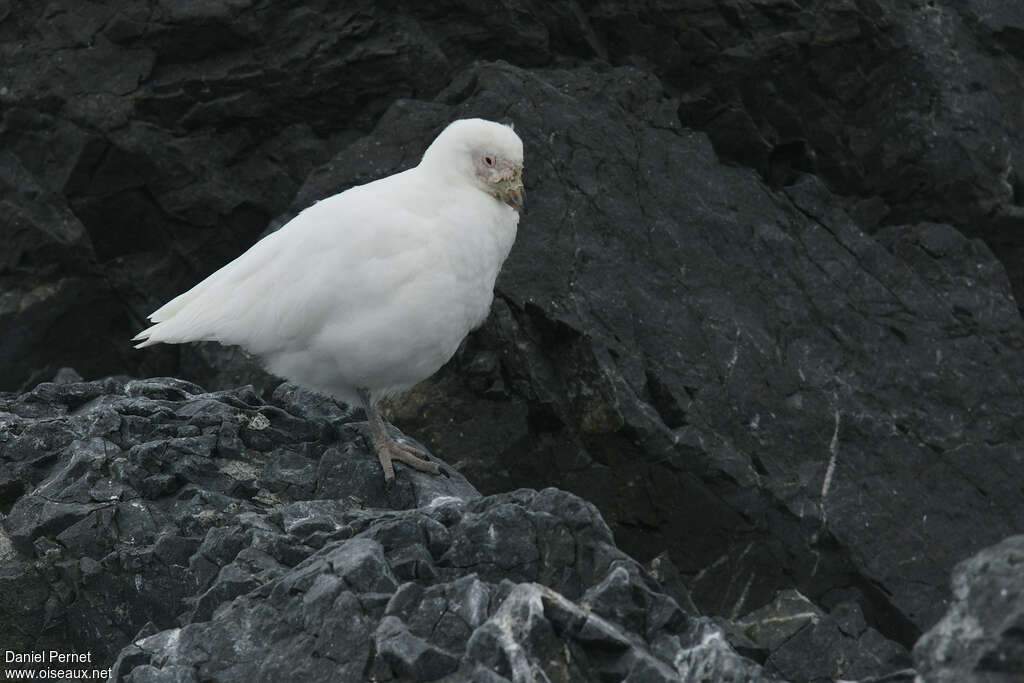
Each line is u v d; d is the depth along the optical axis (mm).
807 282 15766
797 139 18297
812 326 15398
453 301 10062
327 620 7547
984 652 5984
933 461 14750
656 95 17062
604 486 14328
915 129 18031
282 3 17031
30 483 10055
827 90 18312
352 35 17094
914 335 15656
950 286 16797
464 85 16562
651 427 13961
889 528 14094
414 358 10141
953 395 15359
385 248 9766
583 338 14203
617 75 17078
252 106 17297
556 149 15695
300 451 10578
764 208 16438
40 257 17703
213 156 17469
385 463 10188
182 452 10102
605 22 17875
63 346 18219
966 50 18469
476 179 10203
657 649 7422
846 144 18359
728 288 15398
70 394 11305
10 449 10258
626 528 14352
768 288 15594
